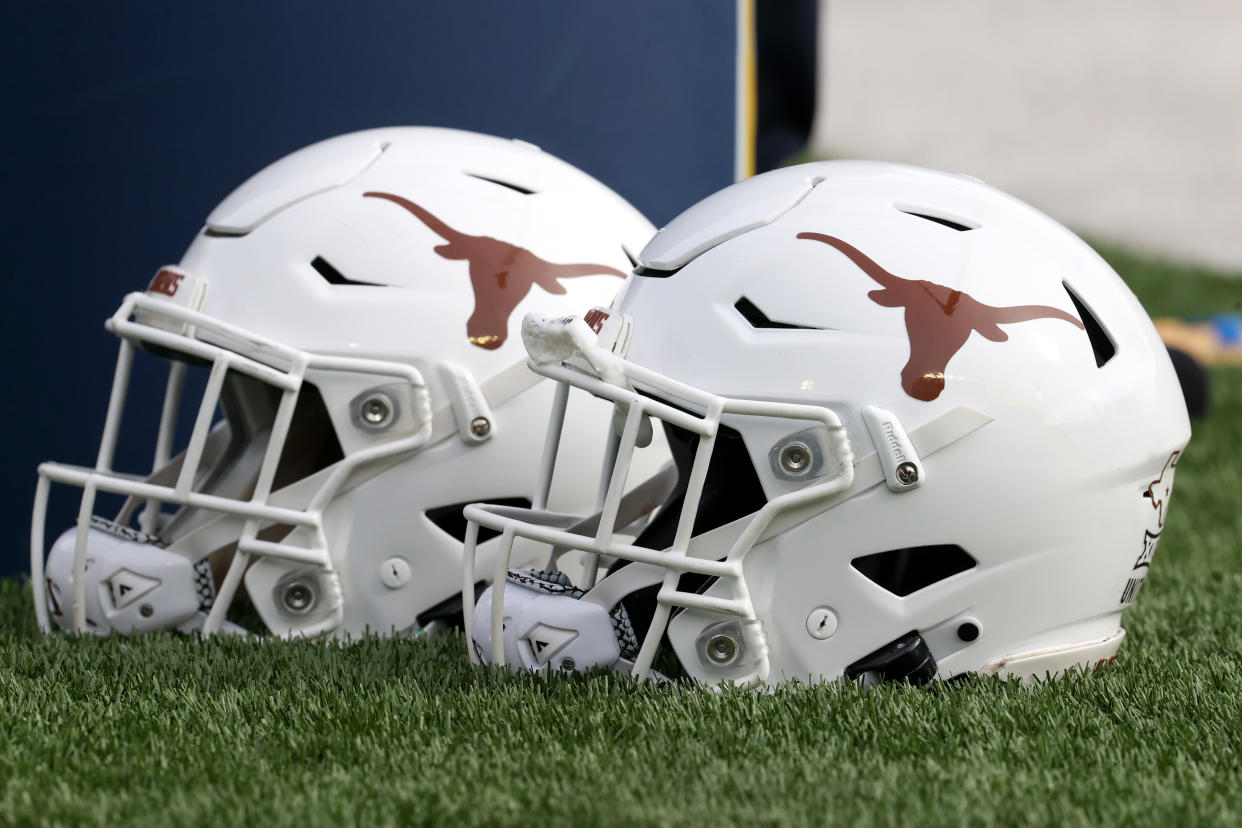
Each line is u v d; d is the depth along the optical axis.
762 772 6.37
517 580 8.05
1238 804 6.09
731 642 7.47
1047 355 7.37
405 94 13.88
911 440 7.20
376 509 8.84
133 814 6.00
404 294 8.78
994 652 7.57
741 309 7.50
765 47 16.77
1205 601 11.12
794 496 7.26
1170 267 43.12
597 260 9.21
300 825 5.84
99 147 13.27
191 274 8.86
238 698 7.59
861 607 7.43
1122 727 7.15
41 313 13.20
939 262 7.43
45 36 13.06
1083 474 7.42
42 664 8.39
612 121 14.17
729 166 14.43
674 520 8.10
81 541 8.89
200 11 13.41
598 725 7.02
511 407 8.84
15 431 13.19
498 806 6.02
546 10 13.98
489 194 9.18
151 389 13.40
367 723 7.14
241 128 13.62
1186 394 20.72
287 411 8.60
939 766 6.50
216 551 9.79
